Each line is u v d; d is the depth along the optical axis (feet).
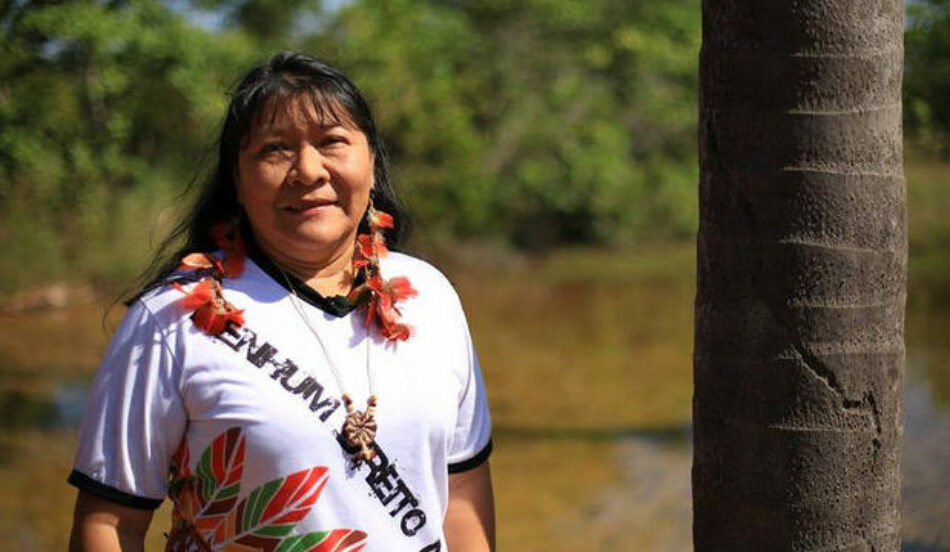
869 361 9.59
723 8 9.64
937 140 28.63
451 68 79.05
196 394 9.37
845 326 9.51
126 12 45.01
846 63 9.36
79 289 59.47
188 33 47.16
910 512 24.62
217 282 9.64
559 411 40.83
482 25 83.10
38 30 42.27
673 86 85.15
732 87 9.60
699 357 10.07
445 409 9.85
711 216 9.85
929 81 27.07
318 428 9.38
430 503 9.67
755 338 9.66
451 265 79.20
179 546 9.67
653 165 90.07
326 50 65.36
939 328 48.44
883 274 9.55
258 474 9.34
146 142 55.83
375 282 9.82
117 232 59.31
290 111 9.60
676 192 89.86
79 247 60.08
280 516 9.31
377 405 9.52
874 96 9.43
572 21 83.30
